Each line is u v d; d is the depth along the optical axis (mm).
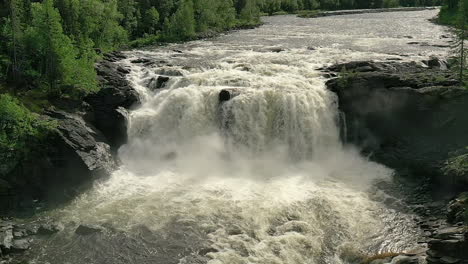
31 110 39969
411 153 38625
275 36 98000
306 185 36406
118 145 42812
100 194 35000
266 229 29672
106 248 27859
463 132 35938
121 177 38000
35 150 36219
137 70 55406
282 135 42781
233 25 123125
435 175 35906
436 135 37719
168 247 27781
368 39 85625
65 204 33875
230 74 50125
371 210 32312
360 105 42344
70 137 37344
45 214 32438
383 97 40844
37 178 35688
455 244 23203
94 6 69812
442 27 107125
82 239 28844
